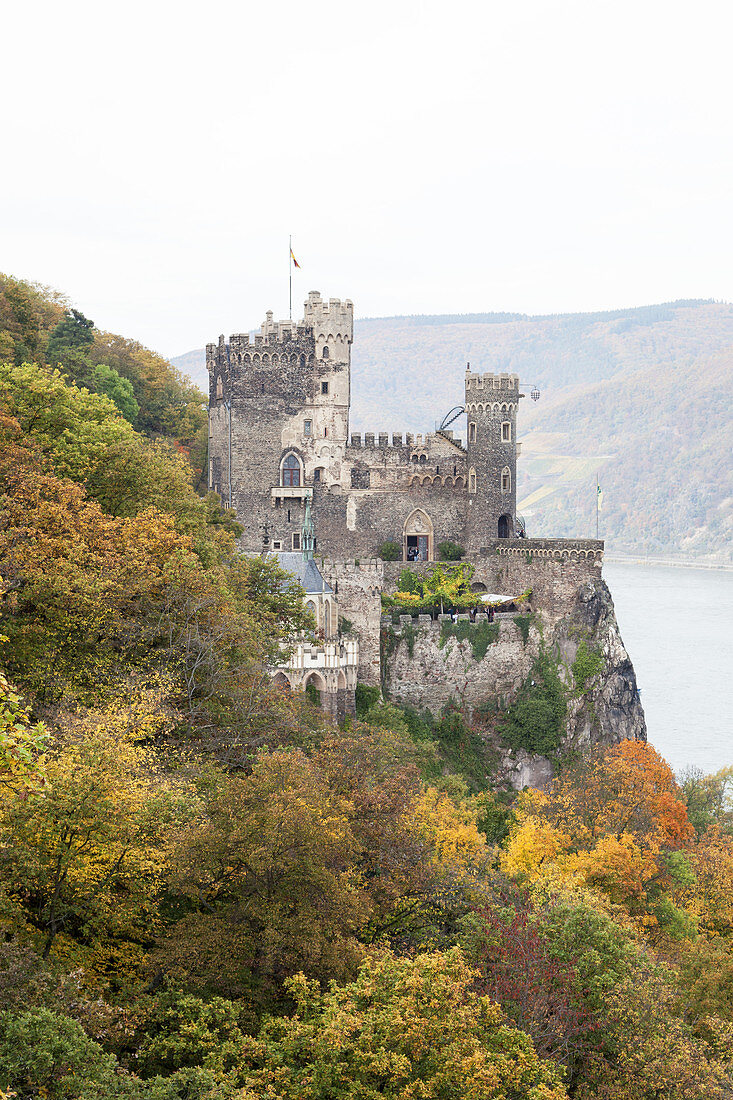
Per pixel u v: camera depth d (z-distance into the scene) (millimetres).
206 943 43375
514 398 154125
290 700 77625
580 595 144500
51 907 42531
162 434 161875
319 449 153000
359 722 125062
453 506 157000
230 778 53625
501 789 141250
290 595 97188
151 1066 41469
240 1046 40156
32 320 129250
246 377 151875
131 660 64438
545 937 56562
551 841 90812
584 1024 52375
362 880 54938
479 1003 44500
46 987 37500
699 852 106500
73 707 54781
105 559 65438
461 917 57750
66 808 41062
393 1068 38719
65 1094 35156
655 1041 51156
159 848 45750
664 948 77375
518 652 146500
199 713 65250
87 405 91938
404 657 141875
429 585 150625
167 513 82812
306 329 152375
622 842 89562
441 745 140375
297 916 44656
